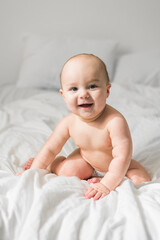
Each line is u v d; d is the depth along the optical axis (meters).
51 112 1.66
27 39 2.72
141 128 1.36
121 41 2.87
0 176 0.86
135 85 2.21
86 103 0.82
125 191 0.75
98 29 2.85
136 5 2.79
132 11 2.80
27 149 1.17
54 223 0.65
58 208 0.70
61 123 0.97
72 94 0.83
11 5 2.83
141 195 0.77
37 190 0.74
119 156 0.85
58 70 2.46
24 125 1.45
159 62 2.46
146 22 2.82
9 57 2.93
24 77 2.55
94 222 0.65
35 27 2.87
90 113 0.83
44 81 2.47
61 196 0.73
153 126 1.36
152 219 0.67
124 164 0.84
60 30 2.87
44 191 0.72
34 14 2.84
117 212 0.69
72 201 0.72
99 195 0.77
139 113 1.57
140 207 0.70
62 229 0.65
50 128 1.38
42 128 1.38
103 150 0.92
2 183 0.78
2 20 2.86
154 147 1.19
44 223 0.65
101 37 2.87
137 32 2.84
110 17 2.83
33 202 0.71
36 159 0.97
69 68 0.82
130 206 0.69
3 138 1.27
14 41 2.90
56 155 1.08
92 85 0.81
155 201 0.73
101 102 0.83
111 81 2.53
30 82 2.51
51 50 2.53
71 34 2.87
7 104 1.91
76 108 0.84
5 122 1.48
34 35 2.71
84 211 0.69
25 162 1.08
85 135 0.91
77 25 2.85
